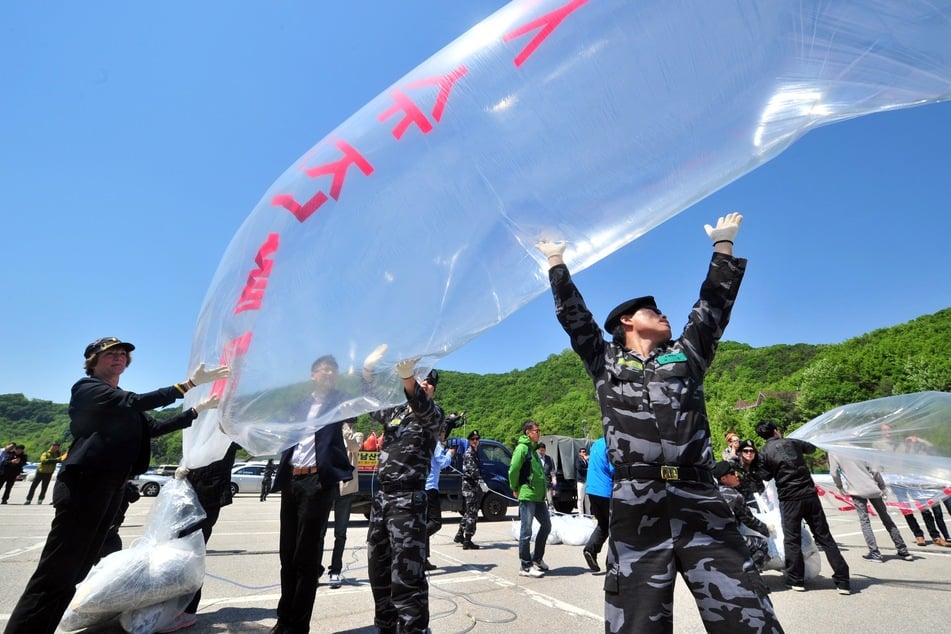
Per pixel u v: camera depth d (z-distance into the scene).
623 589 1.61
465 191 1.79
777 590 4.41
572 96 1.78
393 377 1.89
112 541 3.64
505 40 1.90
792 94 1.67
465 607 3.74
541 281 1.88
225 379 1.82
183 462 3.32
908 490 6.08
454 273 1.77
